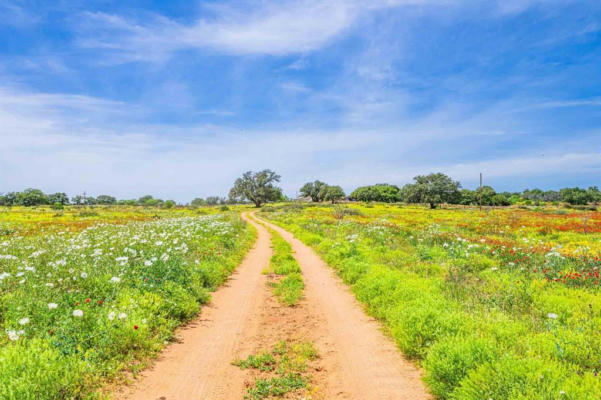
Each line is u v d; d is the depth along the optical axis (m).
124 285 7.93
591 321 6.18
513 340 5.44
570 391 3.75
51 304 5.69
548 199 118.94
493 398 3.82
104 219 43.69
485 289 8.51
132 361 5.24
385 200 136.38
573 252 13.26
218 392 4.57
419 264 11.55
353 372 5.17
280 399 4.42
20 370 4.18
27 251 12.60
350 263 12.12
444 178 85.31
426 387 4.70
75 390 4.26
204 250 13.91
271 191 112.56
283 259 14.73
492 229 25.36
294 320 7.57
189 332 6.71
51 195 129.62
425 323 5.94
